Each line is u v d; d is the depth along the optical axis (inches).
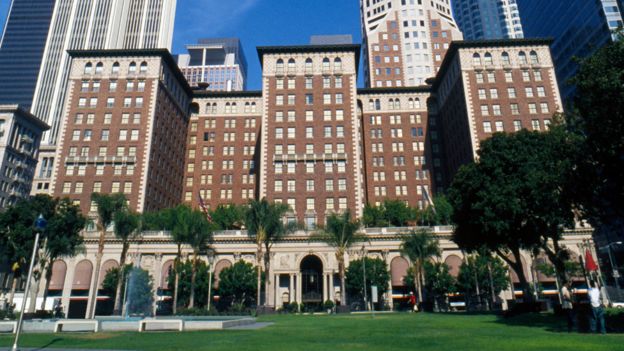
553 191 1144.8
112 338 810.8
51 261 2231.8
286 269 2930.6
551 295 2874.0
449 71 3944.4
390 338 740.0
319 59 3614.7
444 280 2642.7
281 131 3385.8
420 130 4323.3
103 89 3565.5
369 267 2672.2
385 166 4215.1
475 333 791.7
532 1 6387.8
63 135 3427.7
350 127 3378.4
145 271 2819.9
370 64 5329.7
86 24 7716.5
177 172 3991.1
